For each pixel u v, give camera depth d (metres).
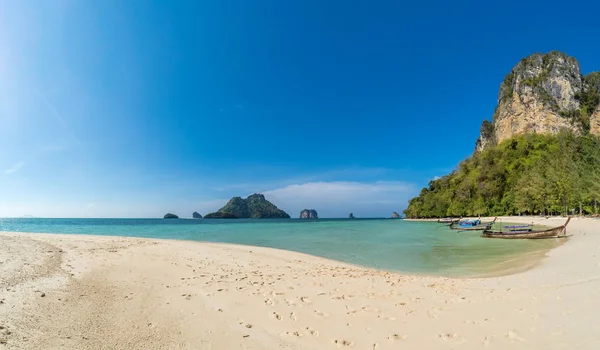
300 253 21.14
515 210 83.50
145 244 22.97
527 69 126.56
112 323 6.66
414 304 8.33
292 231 50.59
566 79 116.31
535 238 30.58
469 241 31.22
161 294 9.07
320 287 10.36
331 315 7.49
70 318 6.73
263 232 48.12
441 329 6.47
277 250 22.31
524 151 96.06
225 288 9.97
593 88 115.25
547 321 6.48
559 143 87.56
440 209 118.50
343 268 15.01
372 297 9.08
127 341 5.84
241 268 14.02
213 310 7.77
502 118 131.50
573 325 6.13
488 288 10.12
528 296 8.55
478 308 7.75
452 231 50.94
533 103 118.19
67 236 28.91
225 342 5.95
